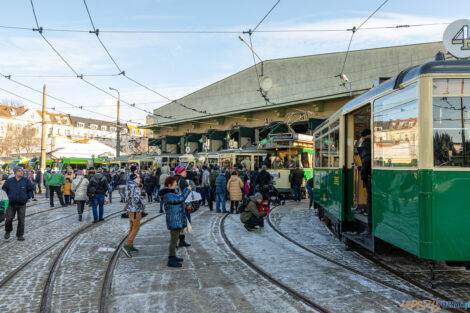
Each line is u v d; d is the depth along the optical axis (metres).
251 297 4.45
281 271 5.56
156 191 16.14
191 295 4.53
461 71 4.29
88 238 8.19
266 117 27.61
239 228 9.55
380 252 6.89
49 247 7.27
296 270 5.61
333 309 4.04
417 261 6.20
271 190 15.12
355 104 6.69
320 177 10.13
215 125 31.58
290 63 25.97
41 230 9.23
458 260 4.14
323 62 24.23
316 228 9.56
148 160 29.81
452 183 4.19
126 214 11.47
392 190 4.96
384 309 4.03
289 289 4.69
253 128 28.45
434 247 4.13
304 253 6.76
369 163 6.20
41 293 4.63
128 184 6.68
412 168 4.45
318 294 4.52
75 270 5.66
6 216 7.99
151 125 36.31
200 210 13.46
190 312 4.01
